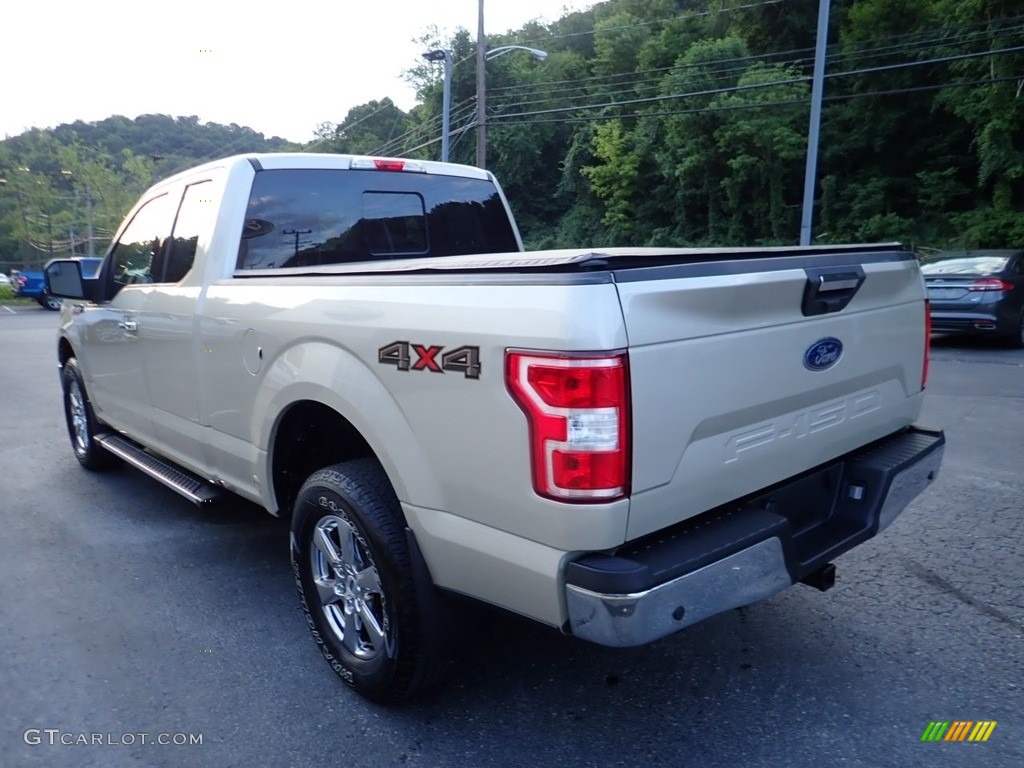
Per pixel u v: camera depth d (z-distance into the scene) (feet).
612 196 130.41
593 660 11.38
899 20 98.02
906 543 15.23
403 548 9.30
